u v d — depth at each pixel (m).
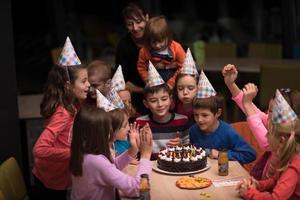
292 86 4.86
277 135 2.41
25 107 4.48
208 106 2.94
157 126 3.19
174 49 3.69
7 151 3.69
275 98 2.46
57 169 2.92
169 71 3.65
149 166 2.54
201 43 5.80
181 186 2.49
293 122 2.38
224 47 6.40
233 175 2.65
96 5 6.91
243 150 2.96
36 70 6.60
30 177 4.29
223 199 2.36
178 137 3.17
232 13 7.36
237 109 5.47
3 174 2.80
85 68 3.02
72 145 2.51
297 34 6.69
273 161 2.60
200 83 3.00
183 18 7.46
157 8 7.33
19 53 6.55
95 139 2.45
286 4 6.58
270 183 2.52
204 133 3.07
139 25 3.80
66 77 2.93
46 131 2.87
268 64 5.23
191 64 3.39
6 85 3.60
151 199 2.38
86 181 2.47
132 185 2.40
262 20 7.19
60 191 4.28
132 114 3.42
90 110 2.50
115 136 2.65
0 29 3.52
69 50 3.01
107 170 2.42
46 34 6.56
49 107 2.92
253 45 6.36
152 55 3.62
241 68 5.34
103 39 6.93
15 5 6.44
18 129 3.70
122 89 3.35
